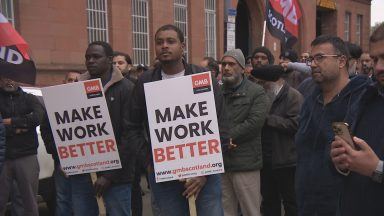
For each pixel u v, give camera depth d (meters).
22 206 5.24
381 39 2.05
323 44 3.16
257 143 4.62
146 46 13.76
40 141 5.79
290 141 4.87
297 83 7.26
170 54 3.54
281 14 9.36
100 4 12.29
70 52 11.34
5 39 5.46
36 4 10.56
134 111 3.71
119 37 12.72
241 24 19.92
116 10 12.62
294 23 9.60
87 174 4.18
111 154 4.00
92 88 3.97
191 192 3.46
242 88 4.62
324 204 3.15
